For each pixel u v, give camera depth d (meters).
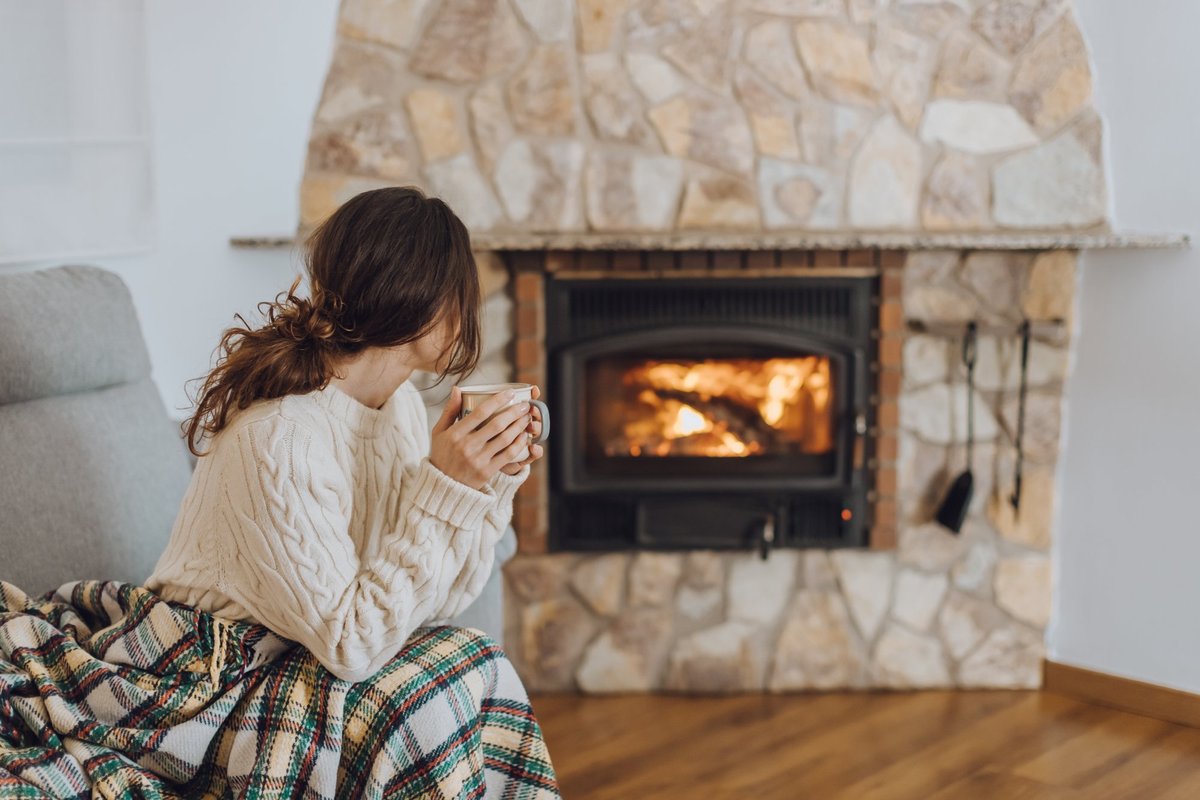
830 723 2.53
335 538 1.27
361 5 2.58
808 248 2.51
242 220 2.54
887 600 2.71
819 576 2.70
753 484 2.63
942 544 2.69
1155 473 2.52
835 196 2.62
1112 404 2.57
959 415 2.65
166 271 2.41
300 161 2.62
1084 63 2.55
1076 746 2.39
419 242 1.29
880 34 2.58
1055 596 2.71
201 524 1.32
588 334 2.60
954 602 2.71
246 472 1.25
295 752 1.25
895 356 2.60
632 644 2.70
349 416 1.34
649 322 2.60
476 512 1.31
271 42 2.53
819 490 2.64
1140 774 2.25
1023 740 2.42
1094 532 2.62
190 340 2.47
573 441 2.60
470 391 1.32
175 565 1.35
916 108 2.60
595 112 2.60
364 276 1.27
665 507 2.65
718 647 2.71
